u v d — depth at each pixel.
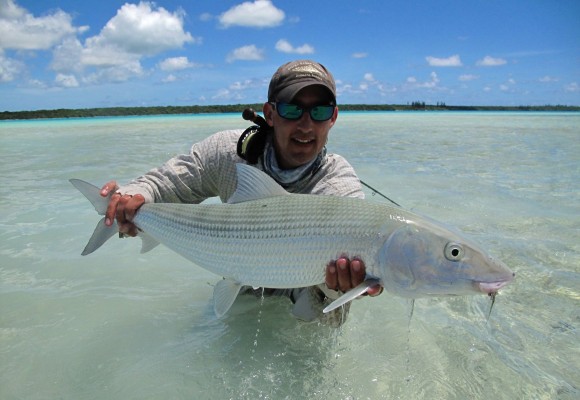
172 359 0.81
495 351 0.83
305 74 0.87
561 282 1.09
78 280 1.13
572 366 0.79
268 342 0.88
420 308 1.01
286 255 0.77
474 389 0.73
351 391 0.74
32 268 1.20
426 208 1.73
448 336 0.89
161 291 1.09
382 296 1.08
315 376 0.77
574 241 1.34
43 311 0.97
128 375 0.76
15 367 0.78
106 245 1.39
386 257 0.70
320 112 0.88
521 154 3.39
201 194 1.06
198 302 1.03
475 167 2.75
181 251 0.88
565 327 0.91
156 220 0.91
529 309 0.98
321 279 0.76
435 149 3.75
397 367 0.80
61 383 0.74
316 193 0.94
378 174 2.50
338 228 0.74
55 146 4.17
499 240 1.35
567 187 2.12
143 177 1.01
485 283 0.67
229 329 0.92
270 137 0.97
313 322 0.93
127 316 0.96
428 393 0.73
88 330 0.90
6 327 0.91
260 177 0.82
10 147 4.14
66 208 1.76
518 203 1.81
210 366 0.80
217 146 1.02
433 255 0.68
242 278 0.82
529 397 0.71
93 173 2.54
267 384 0.75
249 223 0.80
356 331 0.92
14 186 2.19
